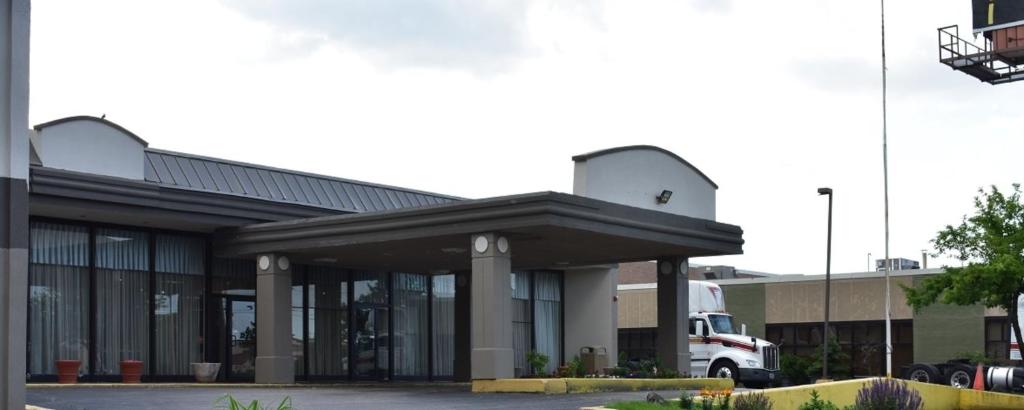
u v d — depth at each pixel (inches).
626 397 1002.7
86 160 1149.7
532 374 1207.6
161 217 1175.6
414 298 1517.0
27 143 657.6
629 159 1279.5
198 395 948.0
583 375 1198.9
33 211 1122.7
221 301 1299.2
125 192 1138.7
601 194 1238.3
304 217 1311.5
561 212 1058.1
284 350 1230.3
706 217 1387.8
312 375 1371.8
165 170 1231.5
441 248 1215.6
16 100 652.7
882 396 937.5
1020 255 1411.2
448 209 1104.8
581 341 1689.2
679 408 797.9
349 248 1212.5
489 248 1079.6
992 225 1445.6
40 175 1072.8
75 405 813.2
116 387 1075.3
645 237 1170.0
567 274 1710.1
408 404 895.7
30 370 1133.7
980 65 1508.4
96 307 1190.3
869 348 2030.0
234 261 1315.2
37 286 1146.0
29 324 1136.2
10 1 655.1
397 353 1481.3
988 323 1939.0
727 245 1294.3
